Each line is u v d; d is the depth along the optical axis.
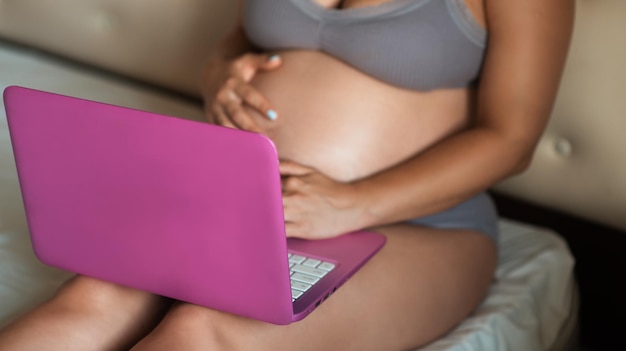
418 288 1.09
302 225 1.08
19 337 0.94
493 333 1.17
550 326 1.30
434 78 1.19
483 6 1.19
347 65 1.21
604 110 1.40
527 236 1.41
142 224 0.91
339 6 1.25
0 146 1.52
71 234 0.98
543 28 1.16
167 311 1.05
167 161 0.86
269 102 1.23
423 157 1.17
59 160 0.93
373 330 1.04
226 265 0.89
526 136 1.18
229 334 0.94
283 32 1.24
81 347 0.97
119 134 0.87
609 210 1.44
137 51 1.91
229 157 0.83
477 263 1.18
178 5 1.81
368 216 1.12
